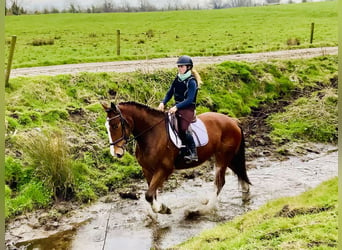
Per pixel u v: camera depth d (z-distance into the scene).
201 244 7.04
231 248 6.48
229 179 10.95
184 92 8.19
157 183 8.34
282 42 28.48
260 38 30.75
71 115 12.45
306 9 46.91
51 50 25.34
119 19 44.91
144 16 46.59
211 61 19.66
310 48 25.33
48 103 12.85
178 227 8.34
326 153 13.20
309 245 6.01
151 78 15.48
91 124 12.35
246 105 16.52
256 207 9.19
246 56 21.80
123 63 19.05
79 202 9.60
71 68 17.31
